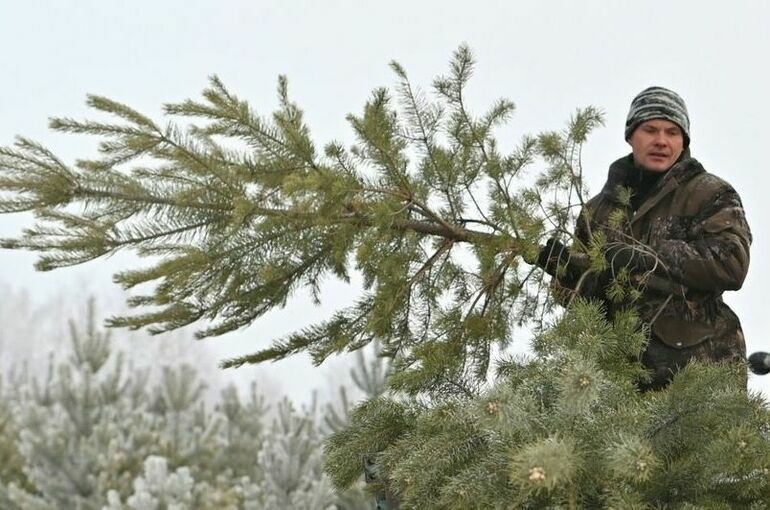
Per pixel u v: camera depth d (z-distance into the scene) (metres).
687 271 9.02
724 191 9.42
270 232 9.41
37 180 9.10
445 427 7.99
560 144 9.95
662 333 9.20
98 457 29.22
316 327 10.32
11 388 44.81
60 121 9.18
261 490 29.27
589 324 8.55
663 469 7.49
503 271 10.23
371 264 9.84
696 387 7.77
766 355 9.41
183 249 9.44
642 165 9.96
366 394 29.05
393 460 8.49
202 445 34.69
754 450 7.32
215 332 10.15
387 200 9.70
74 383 30.98
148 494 25.81
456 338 10.05
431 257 10.17
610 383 7.87
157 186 9.36
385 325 10.11
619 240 9.80
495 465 7.41
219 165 9.45
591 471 7.16
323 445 9.70
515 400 7.27
